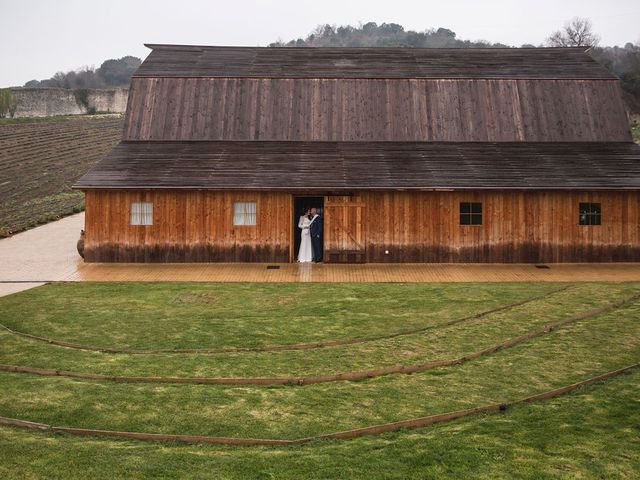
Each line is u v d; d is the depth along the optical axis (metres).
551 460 9.56
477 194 25.02
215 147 27.91
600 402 11.56
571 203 25.09
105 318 17.50
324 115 29.16
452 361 13.78
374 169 25.77
